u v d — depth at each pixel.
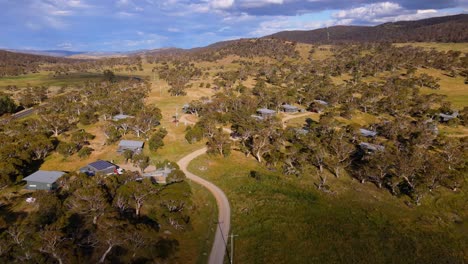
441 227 51.56
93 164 69.00
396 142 86.75
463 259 43.91
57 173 62.50
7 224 45.81
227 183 66.12
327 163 71.38
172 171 62.12
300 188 64.31
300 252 44.12
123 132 92.81
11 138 78.81
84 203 46.78
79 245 40.88
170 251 43.16
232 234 47.94
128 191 50.47
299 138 87.69
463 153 76.56
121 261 39.88
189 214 53.38
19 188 59.72
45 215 45.62
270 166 74.44
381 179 65.75
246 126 89.75
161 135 90.00
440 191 62.91
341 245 45.84
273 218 52.56
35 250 35.59
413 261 43.09
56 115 100.00
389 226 51.19
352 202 58.72
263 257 42.84
